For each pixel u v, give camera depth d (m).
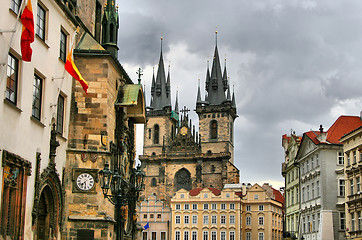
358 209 67.19
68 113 41.69
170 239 158.62
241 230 156.12
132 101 45.69
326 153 81.81
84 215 40.84
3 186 28.38
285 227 111.00
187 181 182.12
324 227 78.75
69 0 43.84
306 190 91.25
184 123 192.88
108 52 43.31
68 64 35.88
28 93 31.89
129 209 54.41
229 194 157.00
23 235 31.02
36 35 33.47
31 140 32.50
